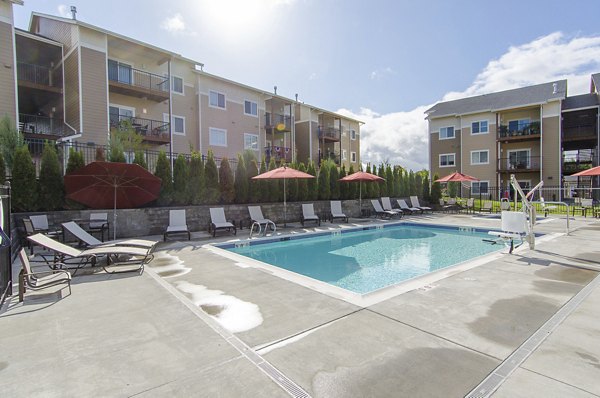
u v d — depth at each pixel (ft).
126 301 14.03
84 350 9.66
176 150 69.15
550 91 89.81
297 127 103.40
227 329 11.07
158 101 66.64
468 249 31.53
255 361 8.98
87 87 54.19
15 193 29.32
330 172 55.67
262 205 44.47
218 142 75.25
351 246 33.32
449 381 7.98
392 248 32.24
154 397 7.42
